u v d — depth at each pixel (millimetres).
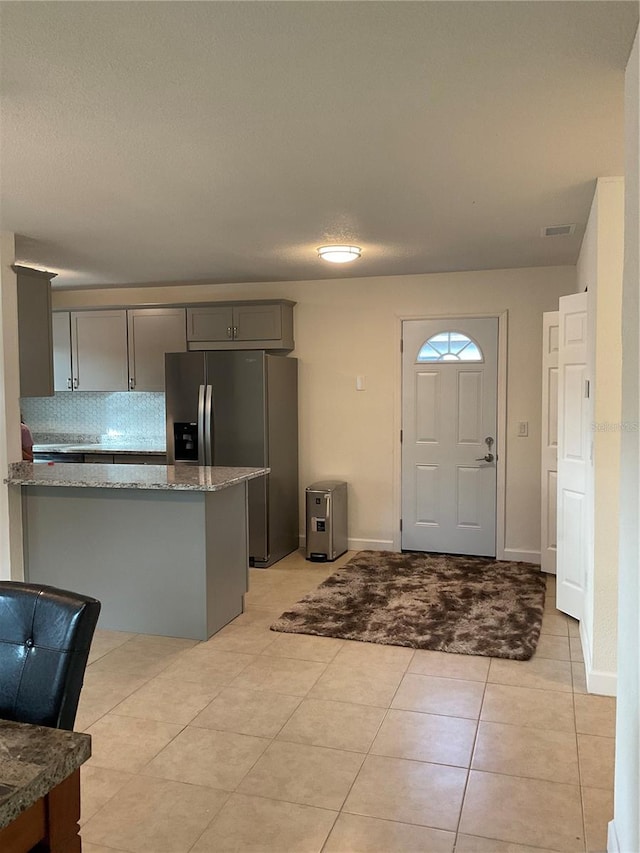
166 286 6359
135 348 6246
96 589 4090
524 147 2652
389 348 5852
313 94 2156
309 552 5691
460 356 5688
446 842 2141
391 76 2039
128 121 2363
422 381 5805
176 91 2125
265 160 2777
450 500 5805
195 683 3316
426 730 2844
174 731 2852
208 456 5555
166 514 3914
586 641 3527
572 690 3211
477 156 2748
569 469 4148
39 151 2660
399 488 5922
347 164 2844
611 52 1894
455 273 5609
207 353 5594
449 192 3264
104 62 1925
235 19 1698
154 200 3361
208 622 3896
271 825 2234
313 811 2305
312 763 2602
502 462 5598
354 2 1627
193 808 2328
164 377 6039
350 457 6027
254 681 3332
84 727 2891
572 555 4156
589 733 2805
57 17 1676
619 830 2010
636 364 1745
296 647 3760
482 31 1775
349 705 3072
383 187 3176
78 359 6438
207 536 3877
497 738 2773
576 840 2145
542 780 2475
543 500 5164
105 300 6555
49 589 1521
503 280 5496
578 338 3986
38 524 4191
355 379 5957
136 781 2494
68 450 6480
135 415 6875
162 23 1715
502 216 3725
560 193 3289
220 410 5566
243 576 4328
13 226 3902
